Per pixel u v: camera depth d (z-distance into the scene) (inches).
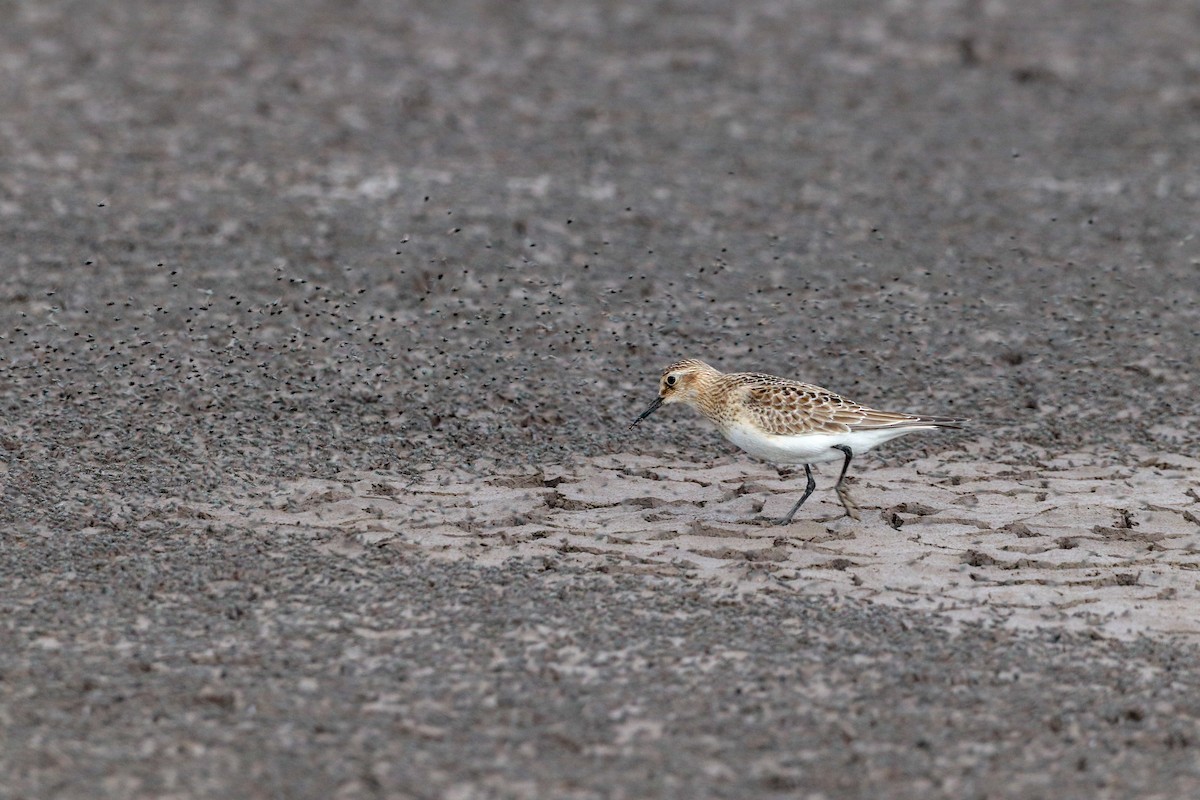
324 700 384.5
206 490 530.3
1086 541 507.8
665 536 505.7
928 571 479.8
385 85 1139.9
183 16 1331.2
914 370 668.7
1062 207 910.4
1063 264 810.2
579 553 487.8
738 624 433.4
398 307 722.8
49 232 807.1
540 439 591.8
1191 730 377.1
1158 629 439.5
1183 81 1214.9
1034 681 402.0
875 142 1042.1
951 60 1269.7
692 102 1125.7
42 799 339.3
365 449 574.9
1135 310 743.1
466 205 873.5
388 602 444.1
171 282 741.9
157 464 550.3
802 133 1057.5
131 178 906.7
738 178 952.9
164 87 1108.5
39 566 463.8
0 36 1232.8
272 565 469.1
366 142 998.4
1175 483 558.9
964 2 1482.5
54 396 607.2
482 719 377.1
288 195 882.8
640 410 621.3
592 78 1182.3
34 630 421.7
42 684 389.7
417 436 589.0
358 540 490.6
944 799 346.0
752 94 1153.4
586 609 441.1
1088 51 1305.4
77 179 901.8
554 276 771.4
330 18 1348.4
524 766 356.2
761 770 355.9
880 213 892.6
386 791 345.1
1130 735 374.3
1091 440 600.4
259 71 1163.3
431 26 1332.4
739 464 576.7
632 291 755.4
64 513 505.4
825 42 1317.7
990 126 1088.8
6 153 944.3
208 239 805.9
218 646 414.0
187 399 609.3
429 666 404.5
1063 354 688.4
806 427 505.4
